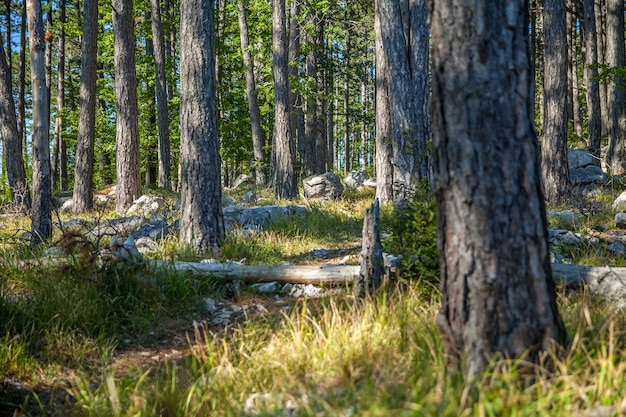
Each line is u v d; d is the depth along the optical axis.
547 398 2.69
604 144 21.28
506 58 3.06
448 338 3.23
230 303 5.92
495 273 3.03
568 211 10.59
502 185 3.03
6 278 5.87
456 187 3.11
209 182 8.09
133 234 9.15
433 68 3.24
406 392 2.99
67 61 31.59
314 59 24.34
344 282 6.04
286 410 3.20
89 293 5.38
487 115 3.04
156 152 27.23
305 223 10.32
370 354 3.71
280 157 16.98
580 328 3.49
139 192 15.08
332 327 4.18
